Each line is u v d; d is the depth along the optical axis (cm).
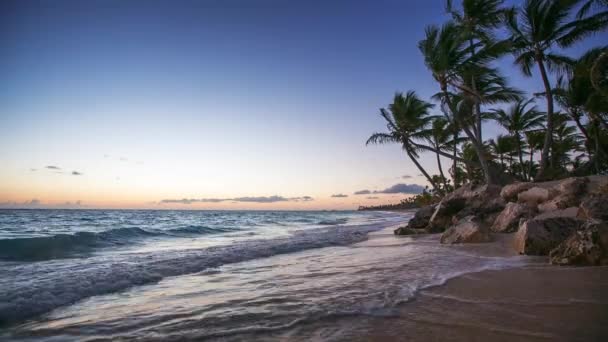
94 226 2478
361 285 484
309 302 402
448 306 363
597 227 574
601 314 319
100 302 448
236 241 1441
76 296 476
